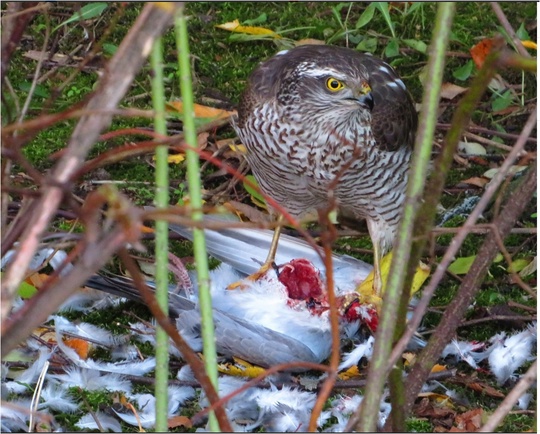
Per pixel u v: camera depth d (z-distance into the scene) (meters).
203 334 4.68
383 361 4.33
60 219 9.78
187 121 4.64
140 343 8.59
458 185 10.98
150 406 7.45
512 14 13.12
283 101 8.94
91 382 7.65
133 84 12.16
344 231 10.66
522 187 5.13
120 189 10.64
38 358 7.71
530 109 11.63
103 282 8.38
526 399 7.80
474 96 4.30
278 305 8.72
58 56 12.04
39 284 8.63
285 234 9.92
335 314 4.04
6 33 4.84
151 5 3.54
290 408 7.42
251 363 8.23
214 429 4.91
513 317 8.70
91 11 11.10
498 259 9.80
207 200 10.53
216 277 9.27
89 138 3.51
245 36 12.65
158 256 4.78
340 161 9.02
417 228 4.62
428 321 9.02
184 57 4.65
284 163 9.20
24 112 5.21
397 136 9.15
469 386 8.00
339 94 8.79
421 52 12.61
